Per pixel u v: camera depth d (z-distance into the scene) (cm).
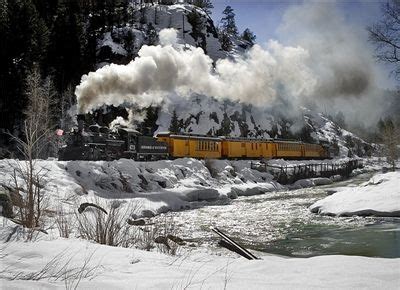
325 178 3972
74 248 580
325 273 466
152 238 809
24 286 367
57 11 5172
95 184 1922
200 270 500
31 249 550
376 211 1434
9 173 1457
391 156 4441
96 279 424
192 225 1474
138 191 2102
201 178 2733
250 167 3591
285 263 545
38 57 3725
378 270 462
